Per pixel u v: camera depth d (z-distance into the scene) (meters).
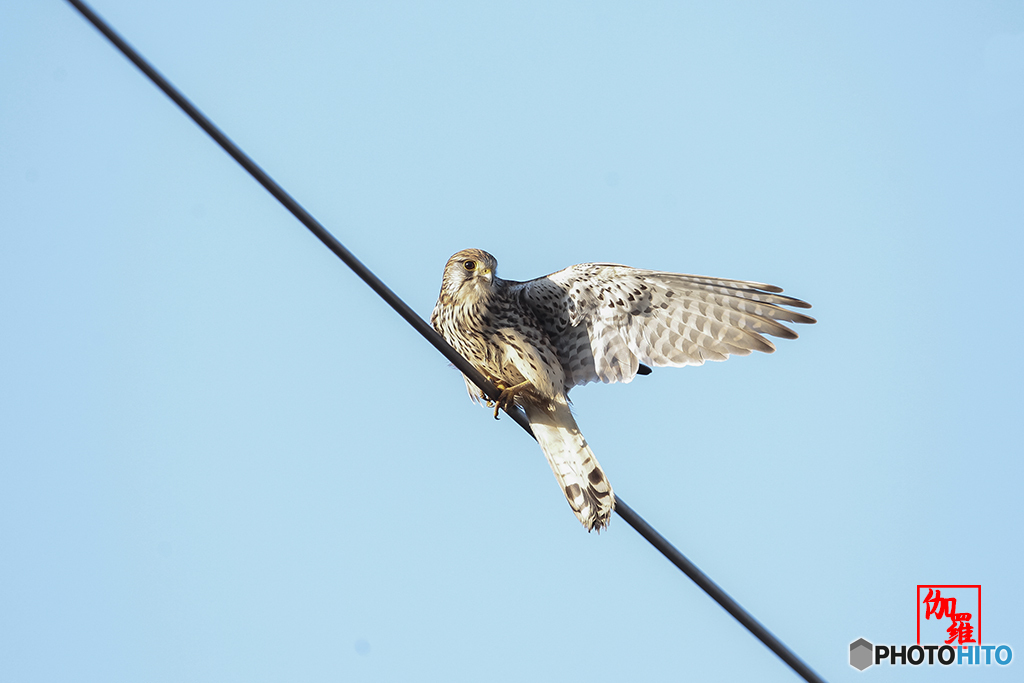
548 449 11.41
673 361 11.02
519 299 11.52
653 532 8.64
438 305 12.05
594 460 11.30
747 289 10.38
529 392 11.37
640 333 11.14
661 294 10.90
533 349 11.38
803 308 10.34
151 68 8.15
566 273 11.20
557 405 11.34
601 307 11.23
